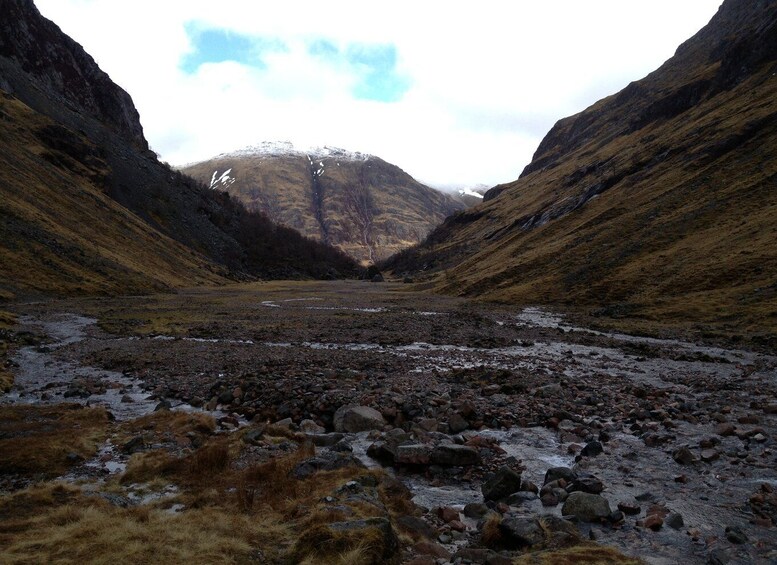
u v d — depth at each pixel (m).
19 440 17.17
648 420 20.91
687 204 106.69
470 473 15.55
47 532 10.30
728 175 109.44
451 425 19.95
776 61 167.00
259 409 22.66
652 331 51.88
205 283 153.50
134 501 12.88
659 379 29.73
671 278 76.06
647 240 97.25
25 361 34.56
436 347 43.19
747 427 19.44
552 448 17.97
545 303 89.25
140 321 59.88
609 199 144.62
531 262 117.44
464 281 132.12
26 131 164.50
